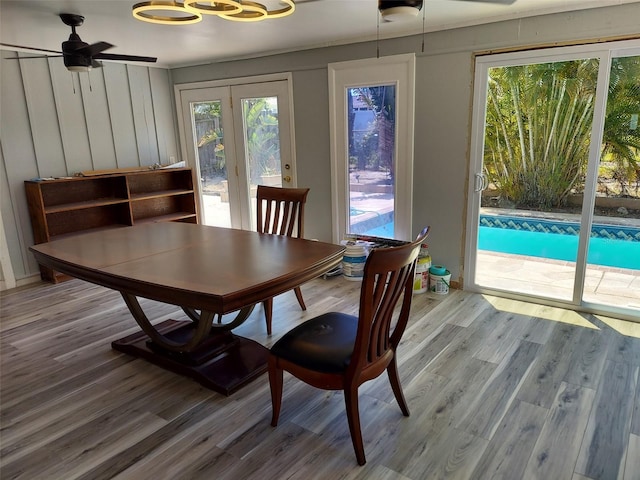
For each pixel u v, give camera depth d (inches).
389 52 152.3
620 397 91.3
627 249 130.5
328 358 75.5
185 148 222.2
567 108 127.5
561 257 140.6
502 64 133.6
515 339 117.6
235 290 74.2
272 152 194.9
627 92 119.7
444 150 149.1
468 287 153.9
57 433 85.2
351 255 166.7
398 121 156.1
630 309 126.5
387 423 85.4
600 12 116.9
